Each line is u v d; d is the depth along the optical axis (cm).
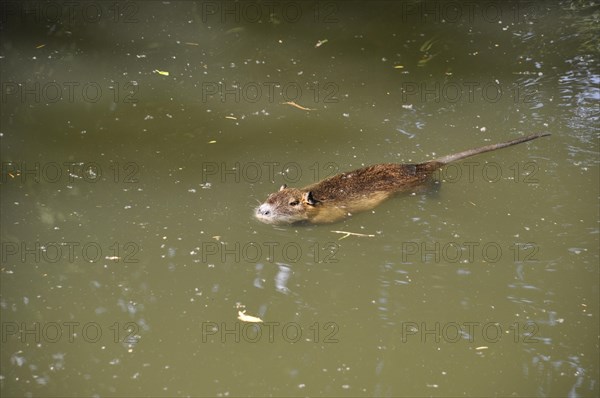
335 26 1842
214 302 1041
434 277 1082
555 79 1611
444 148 1370
